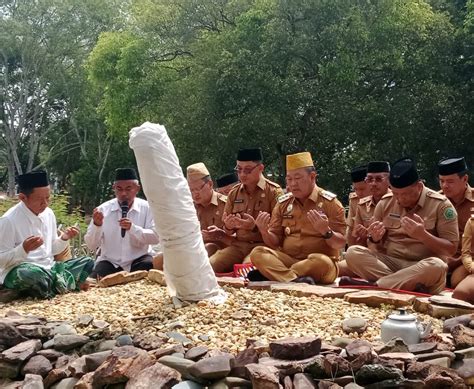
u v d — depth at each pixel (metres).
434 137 24.95
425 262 6.70
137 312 5.64
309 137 24.41
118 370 4.05
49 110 44.88
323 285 7.29
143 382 3.97
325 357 4.07
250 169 8.23
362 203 8.56
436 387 3.88
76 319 5.49
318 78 23.70
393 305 5.75
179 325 5.04
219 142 23.61
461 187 7.89
